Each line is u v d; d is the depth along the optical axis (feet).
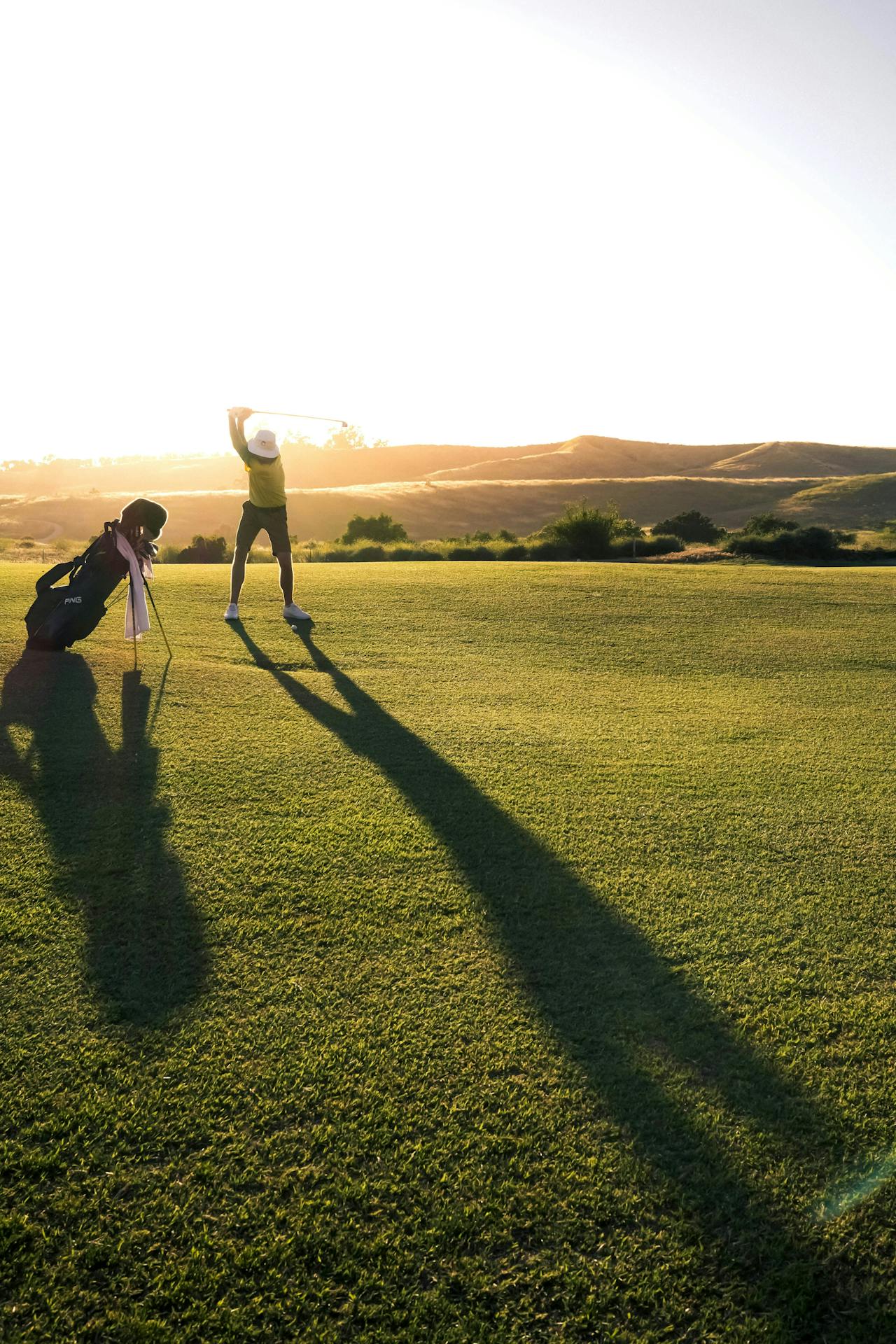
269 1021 8.00
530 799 13.44
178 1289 5.56
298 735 16.07
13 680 18.58
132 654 21.26
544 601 32.73
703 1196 6.34
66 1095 7.06
